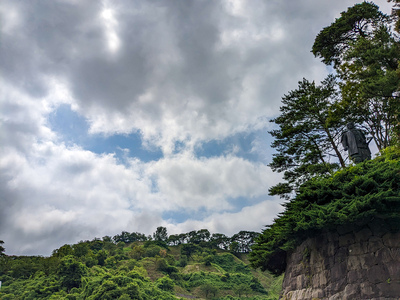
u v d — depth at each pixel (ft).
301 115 92.38
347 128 71.31
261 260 71.41
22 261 417.49
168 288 412.77
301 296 57.77
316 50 105.29
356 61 70.54
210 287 419.33
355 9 98.84
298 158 91.86
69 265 369.09
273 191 91.15
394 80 57.47
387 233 47.34
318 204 55.57
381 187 48.29
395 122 66.90
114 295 294.05
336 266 52.39
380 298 44.98
